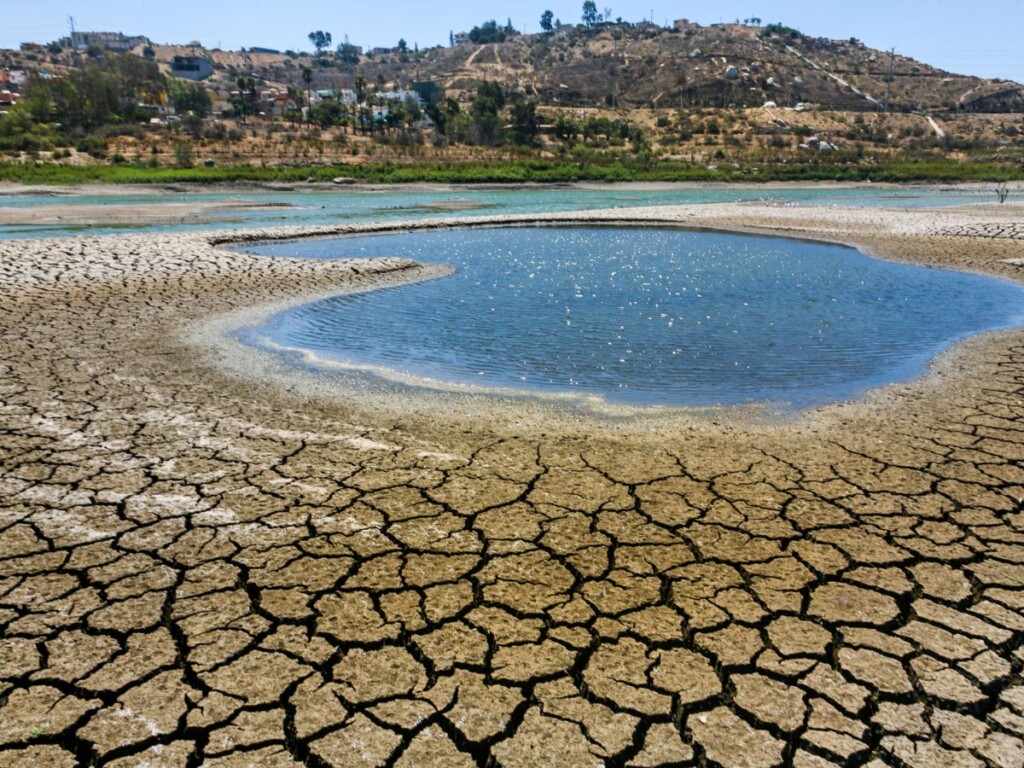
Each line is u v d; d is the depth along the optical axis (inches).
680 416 219.5
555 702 102.0
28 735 94.6
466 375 264.2
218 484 167.2
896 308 391.9
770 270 523.5
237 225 864.3
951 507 158.4
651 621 119.1
